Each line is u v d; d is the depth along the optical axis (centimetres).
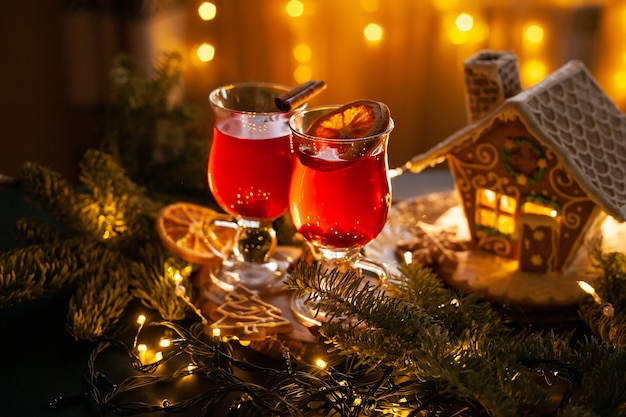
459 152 75
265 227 74
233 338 67
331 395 60
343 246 67
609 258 70
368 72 128
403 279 67
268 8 125
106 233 75
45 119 132
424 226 79
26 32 126
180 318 70
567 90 74
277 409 60
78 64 125
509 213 75
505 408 53
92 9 122
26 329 70
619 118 76
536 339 60
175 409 60
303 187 65
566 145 70
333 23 126
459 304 63
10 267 69
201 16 119
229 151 70
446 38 124
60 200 75
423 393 61
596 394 55
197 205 82
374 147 63
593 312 67
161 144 91
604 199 68
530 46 121
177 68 93
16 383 64
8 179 75
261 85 73
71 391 63
